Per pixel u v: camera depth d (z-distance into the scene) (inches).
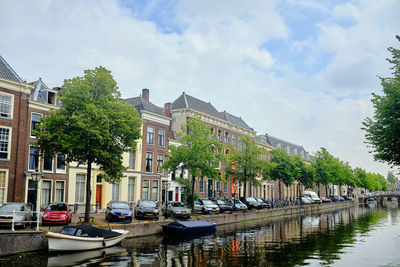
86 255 648.4
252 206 1550.2
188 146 1246.3
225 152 1852.9
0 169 960.3
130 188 1338.6
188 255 677.9
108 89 867.4
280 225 1211.2
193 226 933.8
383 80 759.1
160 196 1454.2
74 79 837.2
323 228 1127.6
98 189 1240.8
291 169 1813.5
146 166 1407.5
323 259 650.2
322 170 2362.2
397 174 772.0
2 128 979.9
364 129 776.3
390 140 717.9
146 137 1414.9
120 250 707.4
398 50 738.2
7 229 694.5
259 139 2368.4
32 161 1049.5
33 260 588.7
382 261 633.0
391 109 704.4
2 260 579.2
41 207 1016.2
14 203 781.3
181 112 1688.0
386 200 4638.3
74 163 1154.0
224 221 1200.8
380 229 1105.4
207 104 1923.0
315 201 2217.0
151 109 1465.3
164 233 924.6
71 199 1138.0
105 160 838.5
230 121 1995.6
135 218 1018.1
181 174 1562.5
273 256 676.7
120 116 852.0
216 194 1786.4
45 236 633.6
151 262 614.2
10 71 1027.3
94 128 790.5
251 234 976.3
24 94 1029.8
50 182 1085.8
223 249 744.3
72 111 830.5
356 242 843.4
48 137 785.6
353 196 3324.3
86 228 703.1
